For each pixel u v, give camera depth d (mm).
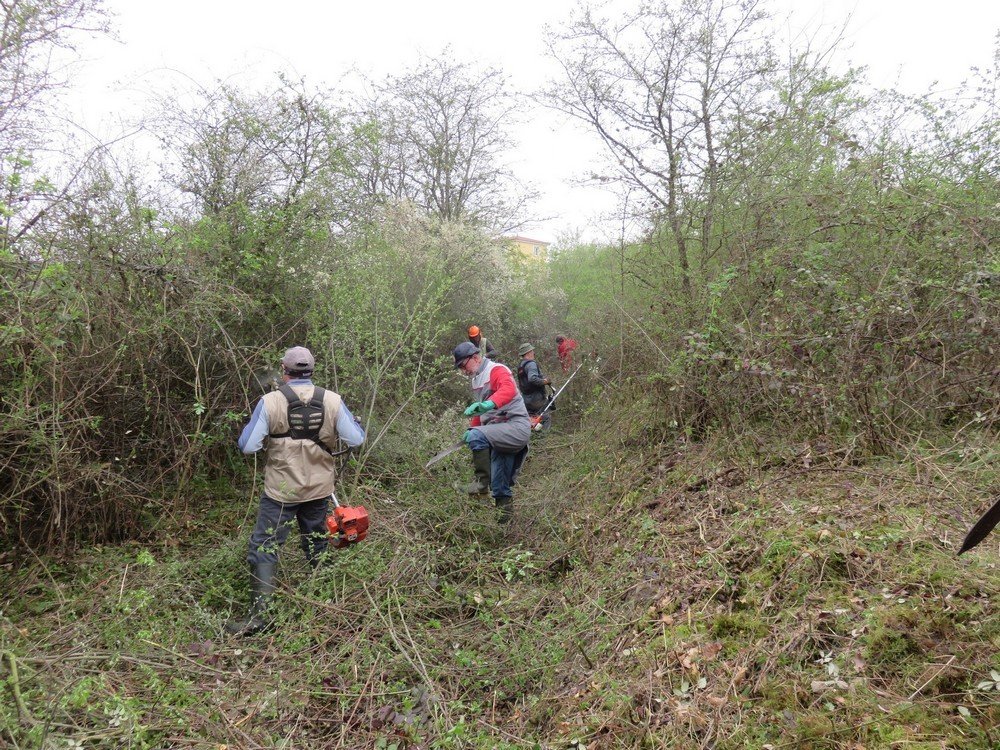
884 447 4078
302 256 5680
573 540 4586
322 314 5633
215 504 4891
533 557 4453
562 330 12328
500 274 11578
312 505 3896
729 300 5293
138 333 4273
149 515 4457
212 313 4652
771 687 2338
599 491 5391
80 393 3881
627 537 4172
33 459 3701
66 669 2719
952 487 3336
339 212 6012
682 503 4281
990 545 2793
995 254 4059
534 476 6797
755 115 6168
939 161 5301
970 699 2033
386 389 6223
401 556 4062
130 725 2410
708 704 2361
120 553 4039
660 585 3324
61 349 3861
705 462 4762
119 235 4402
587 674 2857
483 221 14102
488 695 2969
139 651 3037
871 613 2510
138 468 4613
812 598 2758
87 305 4012
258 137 5691
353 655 3168
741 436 4824
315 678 3021
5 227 3682
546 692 2850
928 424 4133
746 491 4086
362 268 6039
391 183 12867
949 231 4359
